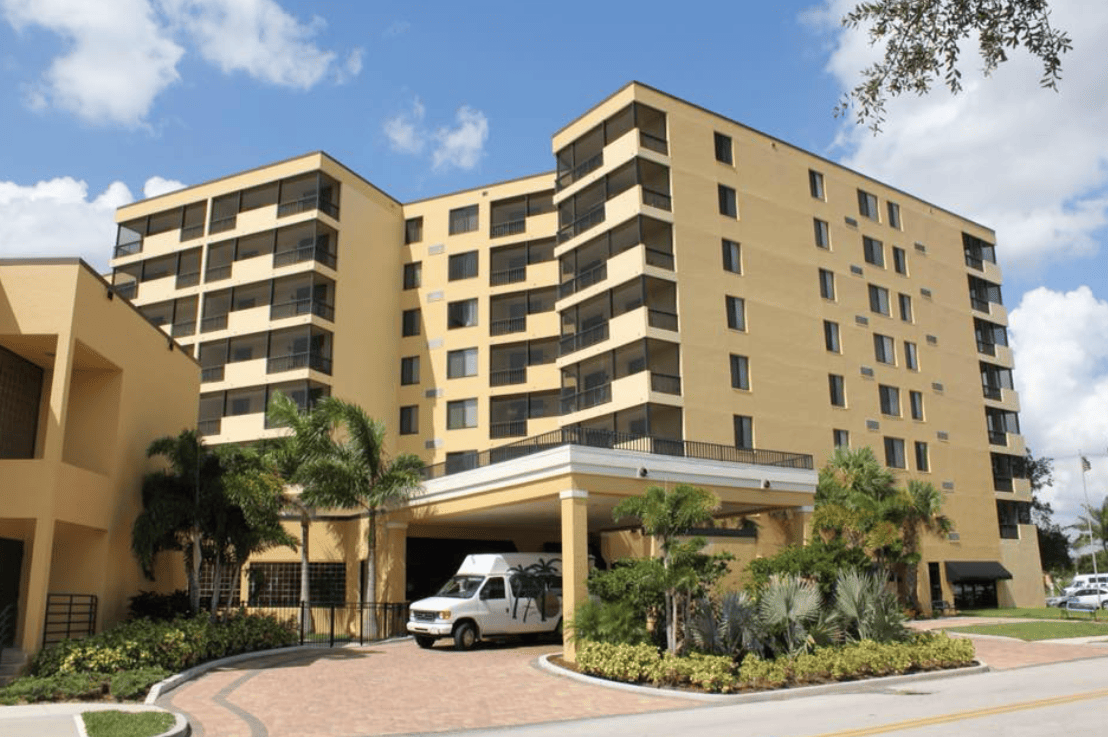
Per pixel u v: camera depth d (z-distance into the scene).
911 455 42.72
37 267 18.81
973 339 48.66
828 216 42.06
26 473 17.70
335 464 28.75
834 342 40.47
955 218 50.06
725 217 37.38
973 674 19.44
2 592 18.62
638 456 23.56
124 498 21.64
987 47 8.31
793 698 16.09
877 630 20.02
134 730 12.06
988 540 45.91
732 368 35.72
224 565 23.83
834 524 27.41
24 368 20.23
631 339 33.81
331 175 41.78
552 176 44.50
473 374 43.72
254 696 15.71
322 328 39.78
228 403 41.41
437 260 45.81
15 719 13.03
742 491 26.00
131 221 46.28
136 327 22.55
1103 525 73.06
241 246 43.78
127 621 21.33
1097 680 17.88
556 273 43.22
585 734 12.15
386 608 29.09
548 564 26.48
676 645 18.03
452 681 17.88
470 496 26.48
